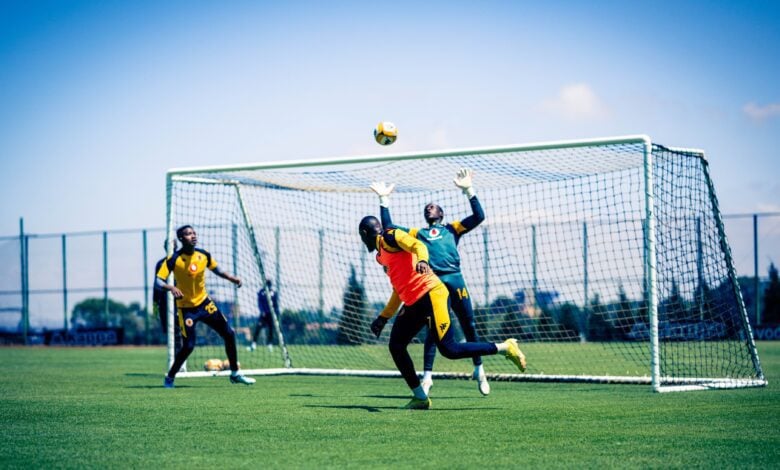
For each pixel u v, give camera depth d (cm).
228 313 2219
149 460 500
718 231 1082
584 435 585
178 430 628
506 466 468
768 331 2484
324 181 1334
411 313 716
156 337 2984
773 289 2489
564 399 861
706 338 1295
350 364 1670
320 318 2306
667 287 1046
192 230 1034
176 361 1051
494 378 1110
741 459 488
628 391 963
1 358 1998
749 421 661
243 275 1451
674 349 1642
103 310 3038
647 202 938
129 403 840
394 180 1294
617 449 525
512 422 658
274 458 500
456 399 866
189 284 1042
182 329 1044
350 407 786
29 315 3109
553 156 1080
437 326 696
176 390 1014
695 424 643
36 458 510
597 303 2134
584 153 1039
